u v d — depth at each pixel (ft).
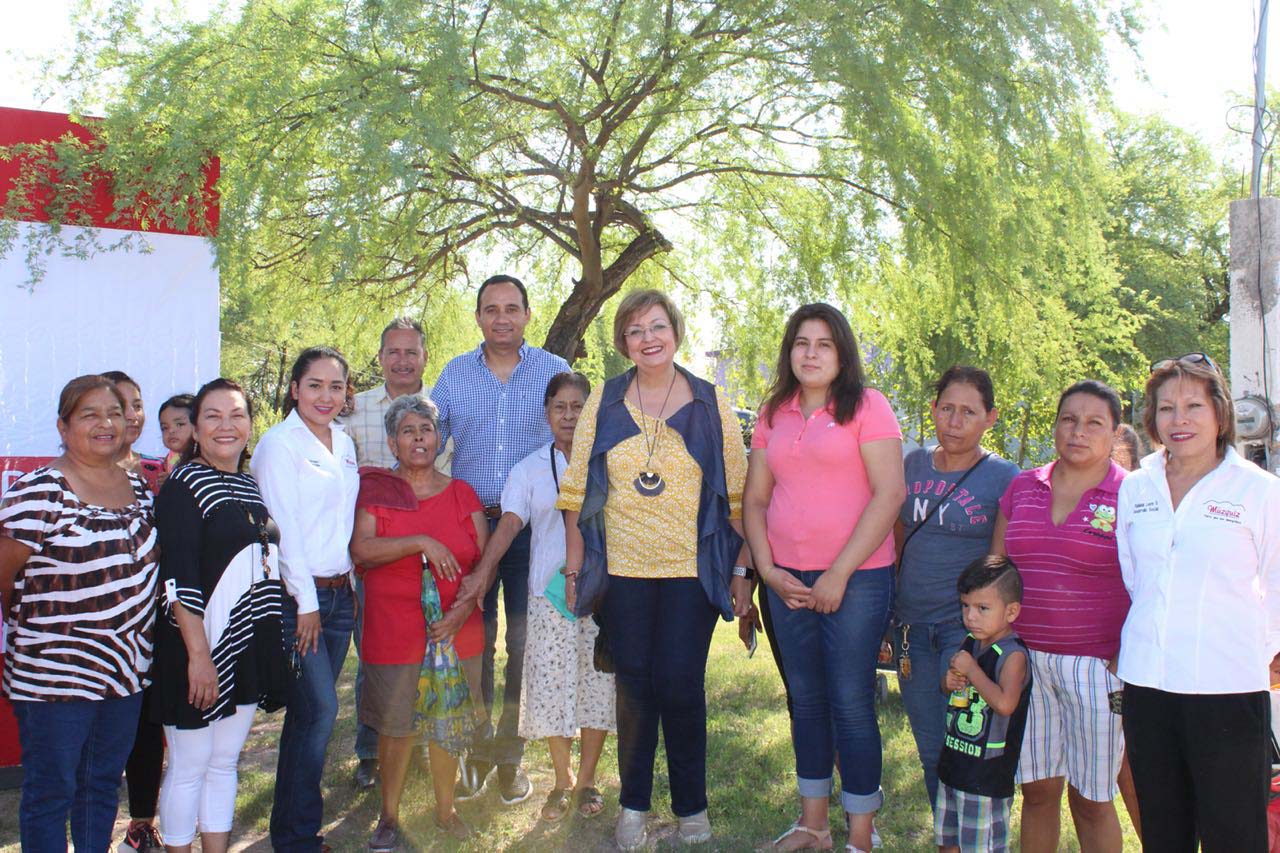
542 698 13.07
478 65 27.25
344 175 23.34
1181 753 9.06
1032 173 27.94
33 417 14.73
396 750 12.33
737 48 28.09
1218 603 8.83
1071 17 26.18
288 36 24.31
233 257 21.79
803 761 12.05
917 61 25.66
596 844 12.59
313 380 11.42
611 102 29.81
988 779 10.09
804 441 11.46
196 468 10.61
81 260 15.19
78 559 9.82
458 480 13.25
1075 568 10.08
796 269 32.68
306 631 11.02
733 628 28.60
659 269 42.04
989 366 31.35
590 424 12.33
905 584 11.87
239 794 14.32
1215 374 9.12
